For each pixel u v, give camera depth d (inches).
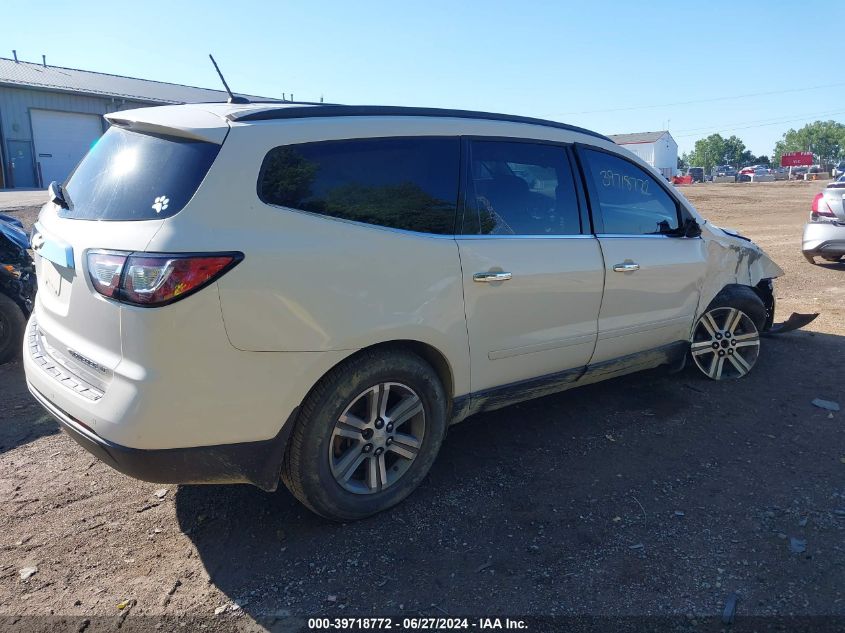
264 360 111.9
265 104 130.6
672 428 174.1
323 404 120.5
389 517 133.3
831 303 323.0
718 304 200.5
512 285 144.0
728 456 158.4
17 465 155.9
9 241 228.5
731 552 120.9
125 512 135.9
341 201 123.1
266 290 110.4
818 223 423.2
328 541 125.4
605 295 164.2
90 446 111.3
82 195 127.0
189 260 104.0
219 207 109.7
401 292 126.6
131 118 125.3
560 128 165.8
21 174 1317.7
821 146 5280.5
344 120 128.2
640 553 121.0
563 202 160.4
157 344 103.7
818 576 113.9
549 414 183.2
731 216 863.7
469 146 144.5
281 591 111.9
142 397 104.1
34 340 140.3
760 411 184.7
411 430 137.3
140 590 112.6
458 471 151.8
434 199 135.8
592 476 149.3
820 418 179.5
